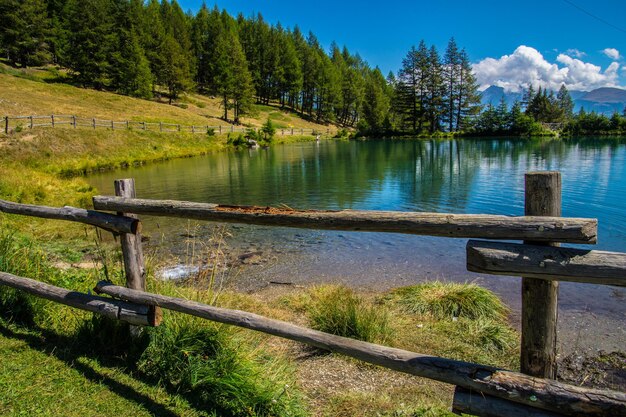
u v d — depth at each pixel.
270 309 4.97
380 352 2.10
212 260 7.90
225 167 27.89
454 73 80.19
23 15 63.88
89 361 2.99
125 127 38.31
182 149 38.22
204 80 95.69
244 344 3.07
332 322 4.27
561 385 1.70
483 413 1.85
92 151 29.41
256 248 8.85
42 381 2.72
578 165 23.88
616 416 1.58
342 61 122.50
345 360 3.69
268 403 2.59
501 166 24.95
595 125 67.94
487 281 6.61
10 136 26.86
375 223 2.08
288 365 3.35
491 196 15.60
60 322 3.51
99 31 63.75
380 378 3.43
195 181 21.20
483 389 1.83
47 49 72.44
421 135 72.25
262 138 53.22
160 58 73.44
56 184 15.86
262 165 28.80
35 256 4.68
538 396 1.71
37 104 41.22
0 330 3.40
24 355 3.03
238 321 2.54
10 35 62.09
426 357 2.00
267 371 2.90
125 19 75.38
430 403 3.03
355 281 6.82
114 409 2.49
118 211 2.99
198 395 2.67
